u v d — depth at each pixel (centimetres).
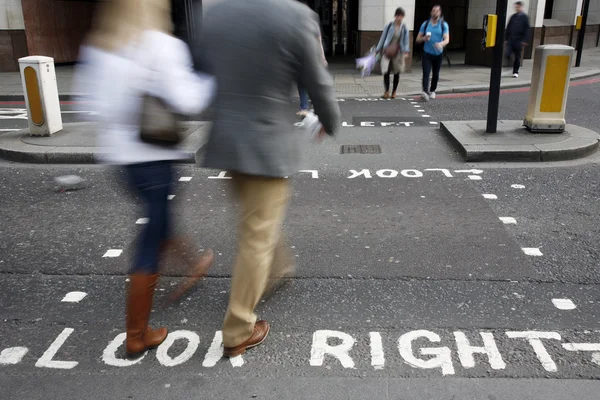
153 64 266
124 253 451
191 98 269
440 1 2294
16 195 602
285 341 328
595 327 339
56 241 477
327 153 770
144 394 285
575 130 805
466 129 830
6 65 1759
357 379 295
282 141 270
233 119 264
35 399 281
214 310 363
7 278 410
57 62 1900
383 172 673
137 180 286
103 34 277
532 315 352
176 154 288
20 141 789
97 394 285
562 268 416
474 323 344
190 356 315
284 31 252
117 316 358
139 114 273
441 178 646
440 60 1214
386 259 433
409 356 313
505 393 282
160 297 378
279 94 266
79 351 321
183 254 402
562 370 299
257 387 289
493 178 642
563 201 564
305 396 282
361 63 569
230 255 443
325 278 403
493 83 773
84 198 589
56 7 1872
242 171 264
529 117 803
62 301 377
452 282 396
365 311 359
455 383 290
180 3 1833
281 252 364
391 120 1014
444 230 491
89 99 284
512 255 439
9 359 314
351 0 2122
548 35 2141
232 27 258
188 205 560
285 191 289
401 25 1214
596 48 2581
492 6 1764
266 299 373
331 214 532
